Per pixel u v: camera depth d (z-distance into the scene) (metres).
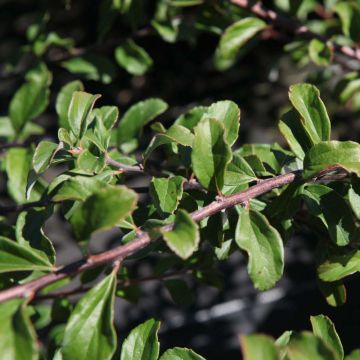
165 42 0.82
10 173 0.55
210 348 0.79
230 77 0.83
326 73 0.69
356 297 0.77
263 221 0.42
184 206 0.44
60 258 0.78
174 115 0.80
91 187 0.42
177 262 0.53
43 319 0.56
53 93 0.83
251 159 0.45
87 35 0.82
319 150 0.43
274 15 0.57
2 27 0.87
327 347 0.38
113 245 0.76
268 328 0.80
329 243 0.46
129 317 0.79
